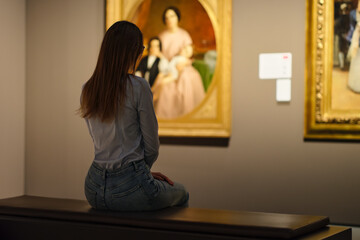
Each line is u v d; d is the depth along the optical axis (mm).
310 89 4828
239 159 5125
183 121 5242
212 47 5133
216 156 5207
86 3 5668
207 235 2535
